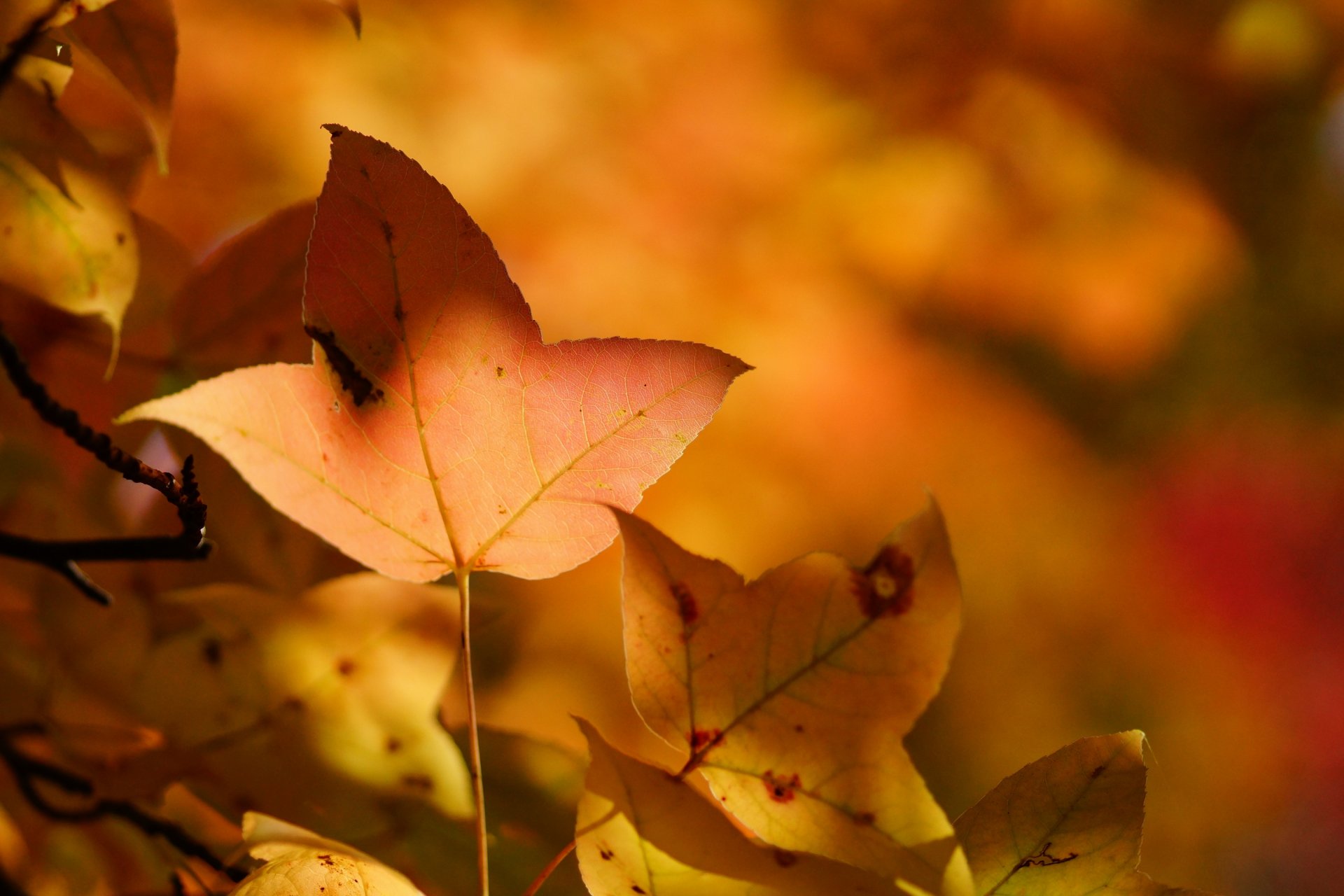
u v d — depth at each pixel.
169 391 1.08
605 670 3.14
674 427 1.00
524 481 1.00
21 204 1.03
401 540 1.00
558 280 3.47
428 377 0.99
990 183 3.90
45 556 1.01
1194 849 5.02
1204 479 5.39
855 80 3.93
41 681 1.07
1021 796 0.99
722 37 3.75
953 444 4.16
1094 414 5.10
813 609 0.98
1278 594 5.25
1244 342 5.12
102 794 1.05
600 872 0.97
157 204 2.85
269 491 1.00
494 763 1.07
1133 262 4.07
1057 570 4.49
